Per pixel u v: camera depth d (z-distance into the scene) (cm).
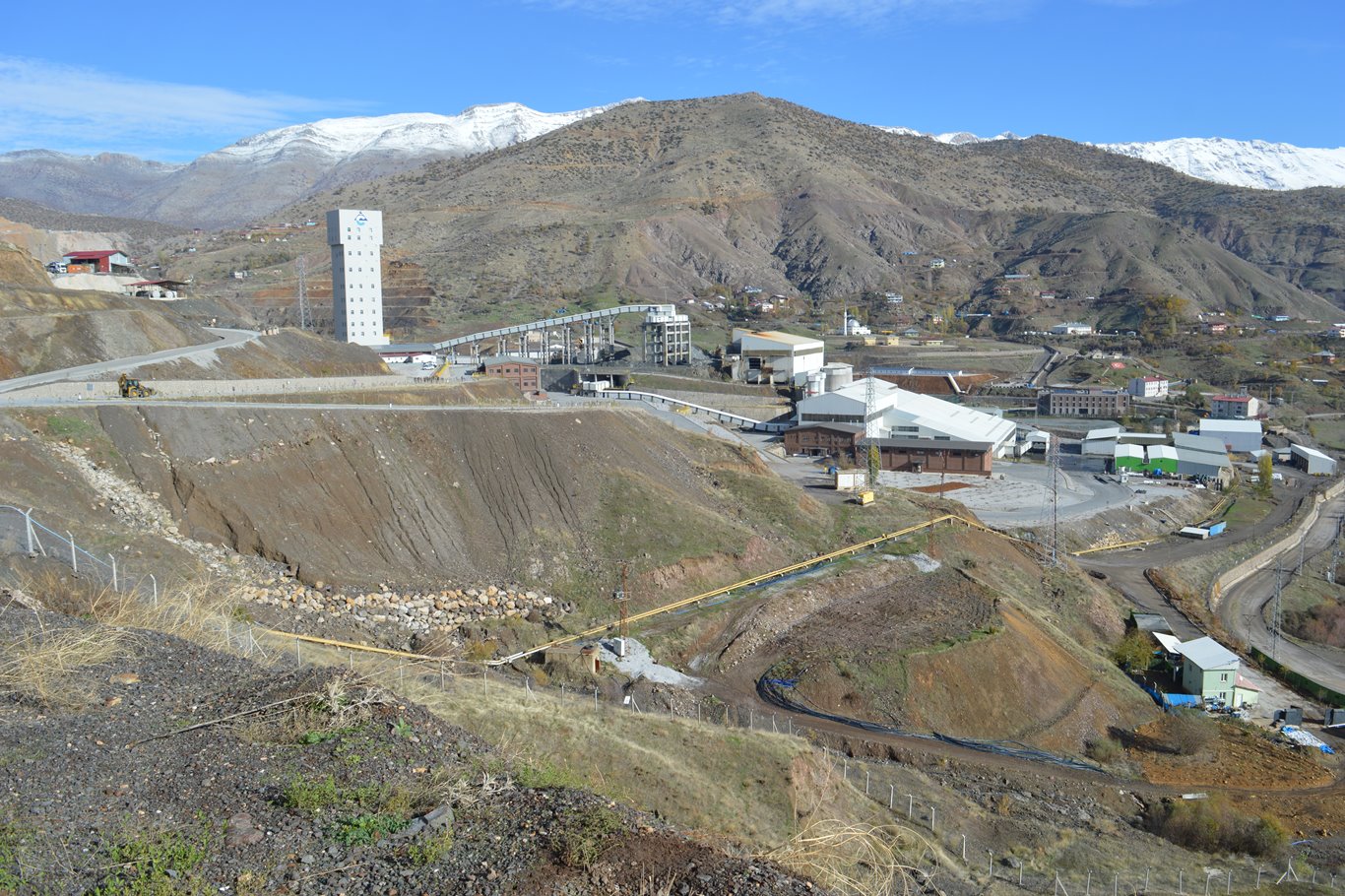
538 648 5447
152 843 1398
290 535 5359
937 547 8500
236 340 9600
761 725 5128
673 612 6419
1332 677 8169
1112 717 6288
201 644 2556
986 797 4741
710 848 1681
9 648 2073
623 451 8056
